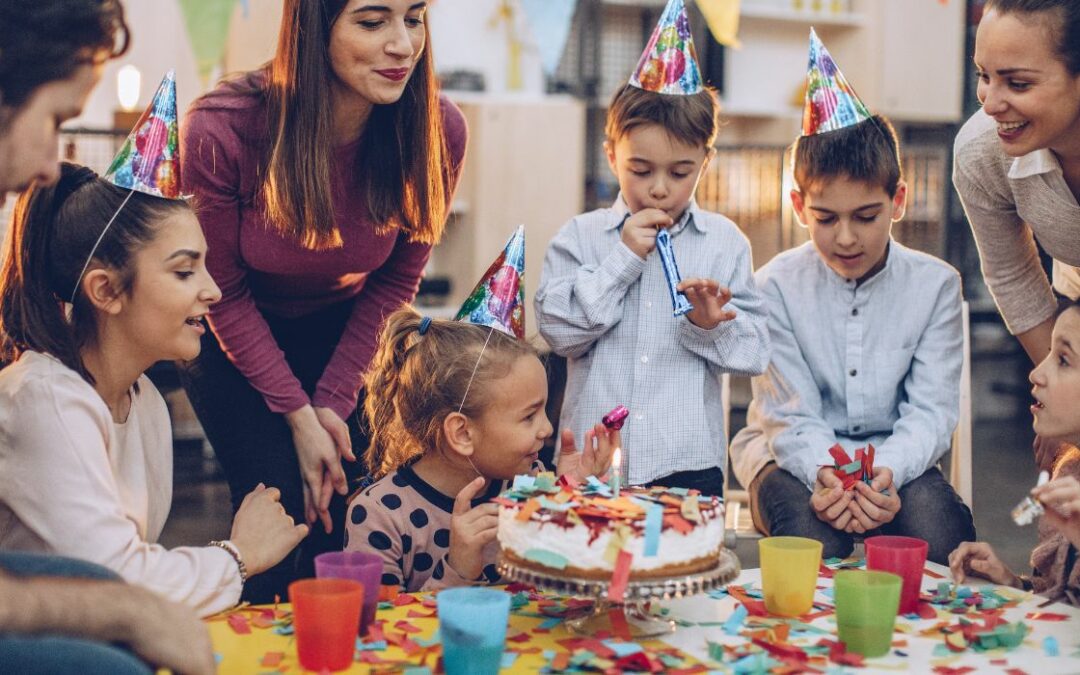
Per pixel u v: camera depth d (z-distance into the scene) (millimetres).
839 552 1832
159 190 1424
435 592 1415
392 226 1854
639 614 1274
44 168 1131
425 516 1642
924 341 2027
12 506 1322
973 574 1531
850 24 5223
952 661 1172
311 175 1700
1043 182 1733
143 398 1531
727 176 4398
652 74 1874
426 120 1810
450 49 4867
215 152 1744
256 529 1373
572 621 1274
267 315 2000
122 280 1390
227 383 1891
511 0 4926
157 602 988
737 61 5336
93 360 1424
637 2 5094
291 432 1883
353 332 1978
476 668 1085
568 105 4426
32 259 1384
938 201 5008
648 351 1938
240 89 1771
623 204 1998
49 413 1318
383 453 1788
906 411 1996
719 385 2006
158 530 1554
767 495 1966
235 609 1327
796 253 2098
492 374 1624
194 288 1432
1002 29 1501
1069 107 1515
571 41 5043
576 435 1963
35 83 1086
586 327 1916
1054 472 1685
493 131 4336
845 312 2039
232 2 2377
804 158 1918
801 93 5383
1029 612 1338
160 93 1438
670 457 1918
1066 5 1464
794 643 1218
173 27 4582
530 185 4398
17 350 1395
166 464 1558
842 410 2049
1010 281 1962
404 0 1653
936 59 5230
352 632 1133
